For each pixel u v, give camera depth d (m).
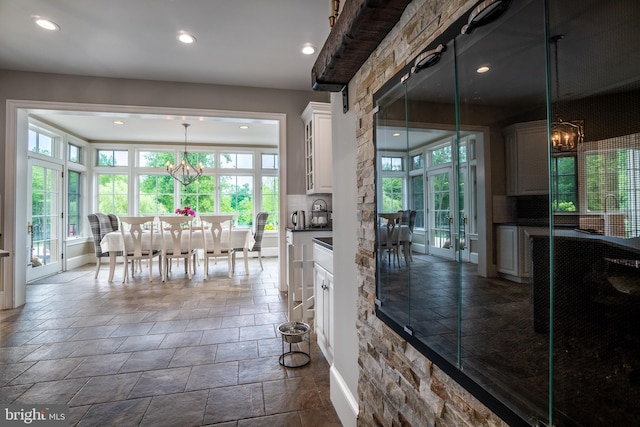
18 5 2.42
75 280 4.71
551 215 0.52
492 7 0.63
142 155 6.74
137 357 2.28
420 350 0.94
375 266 1.27
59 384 1.93
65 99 3.60
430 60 0.86
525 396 0.58
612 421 0.44
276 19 2.63
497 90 0.64
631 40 0.41
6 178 3.41
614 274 0.43
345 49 1.25
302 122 4.22
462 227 0.76
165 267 4.63
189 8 2.48
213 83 3.94
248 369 2.12
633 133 0.40
